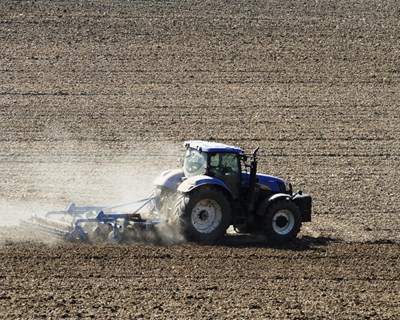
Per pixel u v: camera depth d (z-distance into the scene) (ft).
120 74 390.21
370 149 326.24
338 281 193.16
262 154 314.14
